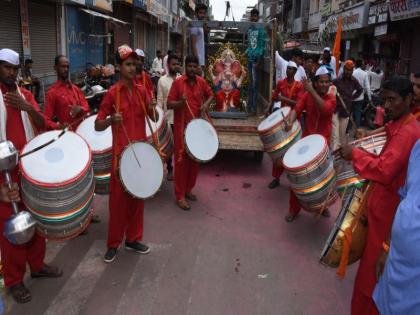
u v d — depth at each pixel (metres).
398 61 15.14
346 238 2.73
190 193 5.59
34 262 3.56
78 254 4.11
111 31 18.61
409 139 2.41
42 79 12.21
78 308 3.27
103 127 3.71
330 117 4.80
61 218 3.04
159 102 6.28
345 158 2.79
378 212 2.57
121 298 3.41
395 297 1.95
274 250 4.28
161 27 31.72
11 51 3.16
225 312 3.26
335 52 10.26
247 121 7.86
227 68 8.18
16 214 2.90
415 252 1.83
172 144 5.53
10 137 3.26
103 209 5.24
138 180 3.72
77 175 3.02
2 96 3.16
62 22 13.19
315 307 3.36
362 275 2.67
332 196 4.21
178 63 6.29
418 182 1.92
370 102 10.54
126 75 3.70
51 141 3.16
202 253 4.16
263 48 8.10
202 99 5.48
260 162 7.58
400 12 13.62
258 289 3.58
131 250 4.17
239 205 5.48
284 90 6.49
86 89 9.87
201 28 7.92
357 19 17.94
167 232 4.61
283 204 5.57
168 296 3.45
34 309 3.24
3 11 10.09
